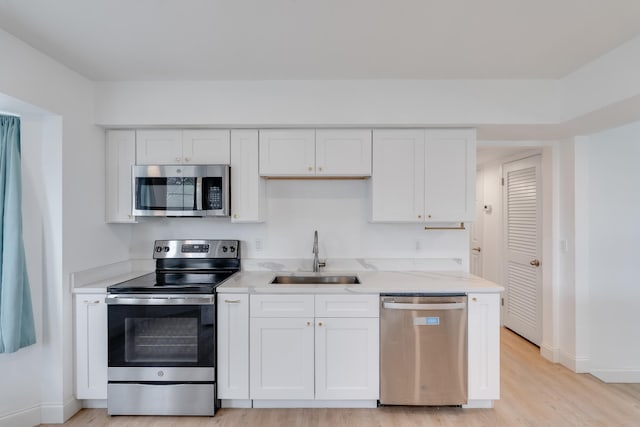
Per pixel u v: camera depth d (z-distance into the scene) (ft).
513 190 12.67
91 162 8.28
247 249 9.80
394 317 7.59
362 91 8.31
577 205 9.66
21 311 6.89
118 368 7.53
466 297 7.66
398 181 8.66
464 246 9.79
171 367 7.53
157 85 8.36
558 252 10.33
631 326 9.62
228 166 8.55
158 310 7.52
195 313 7.55
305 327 7.68
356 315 7.68
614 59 6.73
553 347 10.33
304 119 8.31
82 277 7.92
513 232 12.72
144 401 7.54
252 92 8.34
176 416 7.58
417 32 6.18
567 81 7.99
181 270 9.59
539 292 11.25
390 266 9.70
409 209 8.66
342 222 9.79
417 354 7.58
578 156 9.65
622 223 9.66
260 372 7.68
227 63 7.45
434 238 9.81
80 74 7.93
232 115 8.34
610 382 9.27
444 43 6.57
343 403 7.89
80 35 6.27
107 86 8.36
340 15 5.65
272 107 8.34
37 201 7.34
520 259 12.30
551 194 10.39
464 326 7.60
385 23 5.89
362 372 7.68
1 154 6.94
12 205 6.87
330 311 7.69
